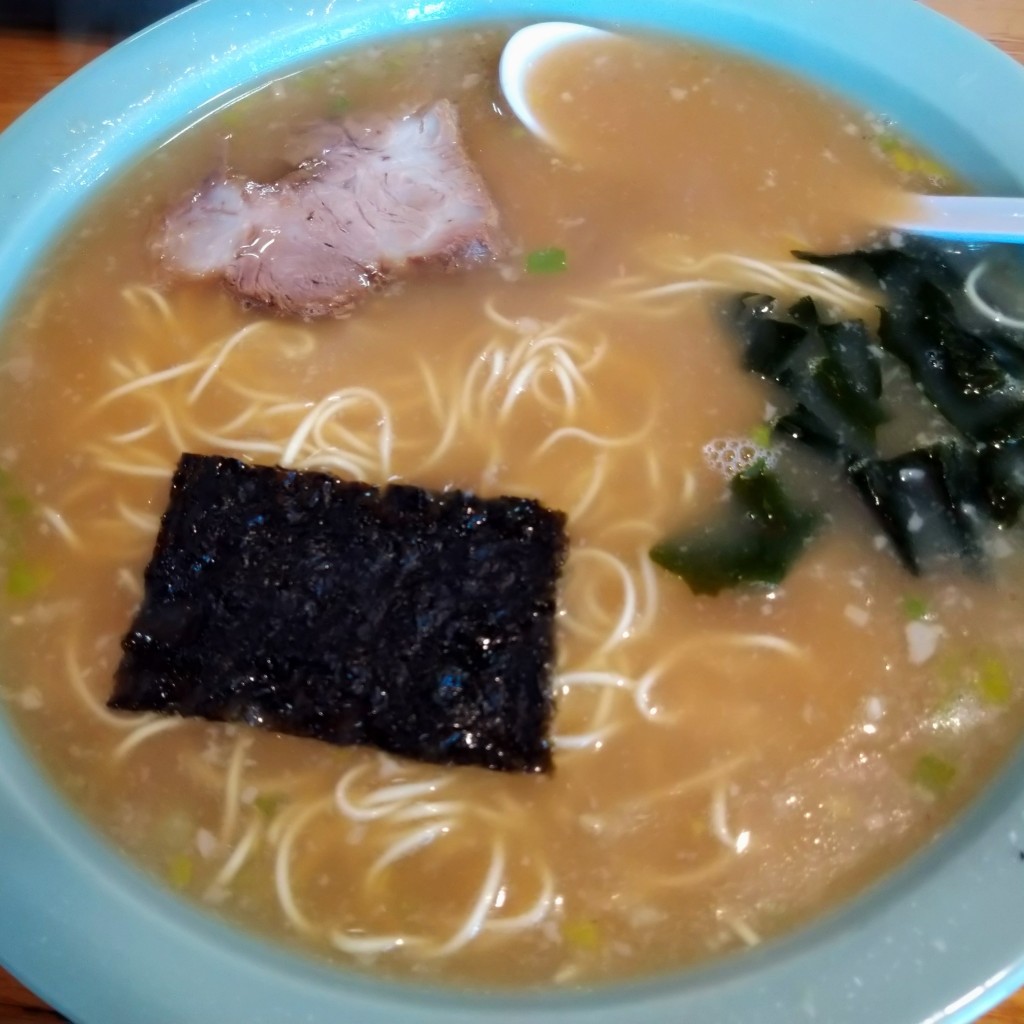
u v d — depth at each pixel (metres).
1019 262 0.23
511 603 0.18
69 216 0.24
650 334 0.23
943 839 0.17
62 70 0.28
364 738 0.18
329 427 0.22
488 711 0.18
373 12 0.27
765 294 0.24
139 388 0.22
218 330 0.23
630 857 0.18
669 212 0.25
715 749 0.19
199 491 0.19
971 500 0.21
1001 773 0.18
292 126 0.26
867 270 0.24
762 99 0.27
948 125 0.25
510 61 0.27
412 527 0.19
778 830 0.18
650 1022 0.15
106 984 0.15
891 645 0.19
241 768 0.19
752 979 0.16
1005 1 0.29
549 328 0.23
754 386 0.22
